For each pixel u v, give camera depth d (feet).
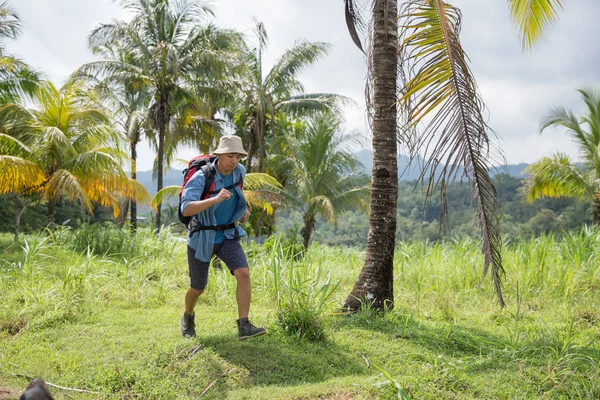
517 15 23.49
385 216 21.34
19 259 32.81
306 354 15.39
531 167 66.44
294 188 76.43
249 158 75.72
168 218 120.57
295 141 72.18
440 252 33.42
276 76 76.48
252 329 14.92
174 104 71.31
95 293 23.52
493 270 16.42
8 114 49.80
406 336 17.75
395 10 22.07
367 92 23.08
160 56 63.52
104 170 49.80
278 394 12.42
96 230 44.14
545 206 155.84
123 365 14.30
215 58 63.67
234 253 15.33
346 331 17.93
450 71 16.96
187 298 16.11
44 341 17.16
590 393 12.21
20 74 52.19
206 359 14.47
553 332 18.43
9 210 89.45
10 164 44.50
